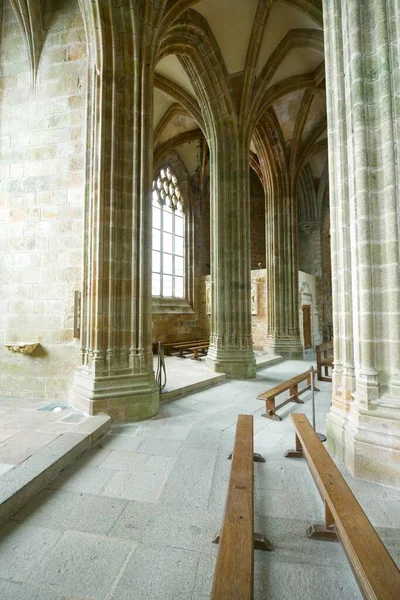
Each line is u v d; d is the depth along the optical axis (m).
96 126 6.17
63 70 7.07
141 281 6.18
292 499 3.31
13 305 6.92
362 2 4.15
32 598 2.16
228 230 10.74
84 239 6.41
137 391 5.79
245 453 3.17
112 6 6.11
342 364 4.49
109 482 3.64
